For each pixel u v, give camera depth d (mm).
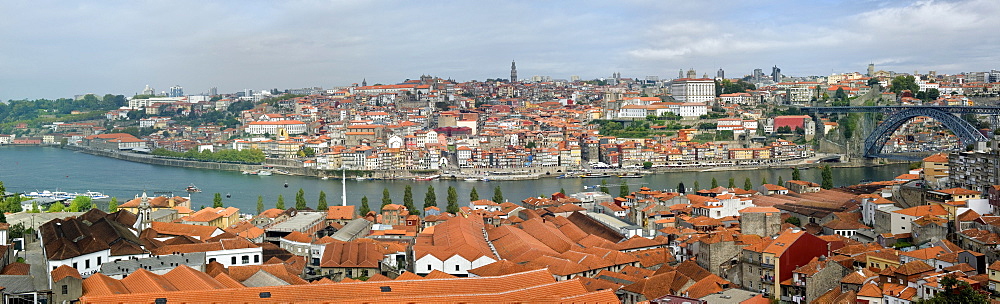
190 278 169250
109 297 149125
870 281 187625
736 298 195125
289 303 151750
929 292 172500
